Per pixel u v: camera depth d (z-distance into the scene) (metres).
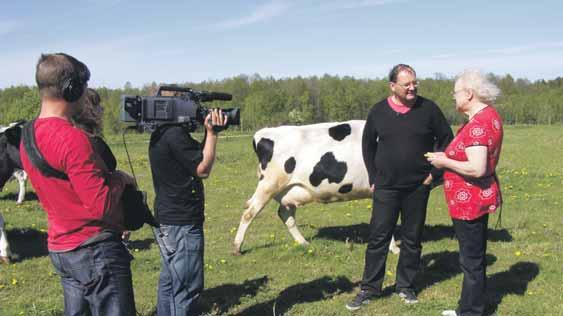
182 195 4.04
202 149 4.04
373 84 86.44
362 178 7.25
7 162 7.45
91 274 3.02
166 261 4.14
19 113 53.81
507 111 80.88
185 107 3.85
